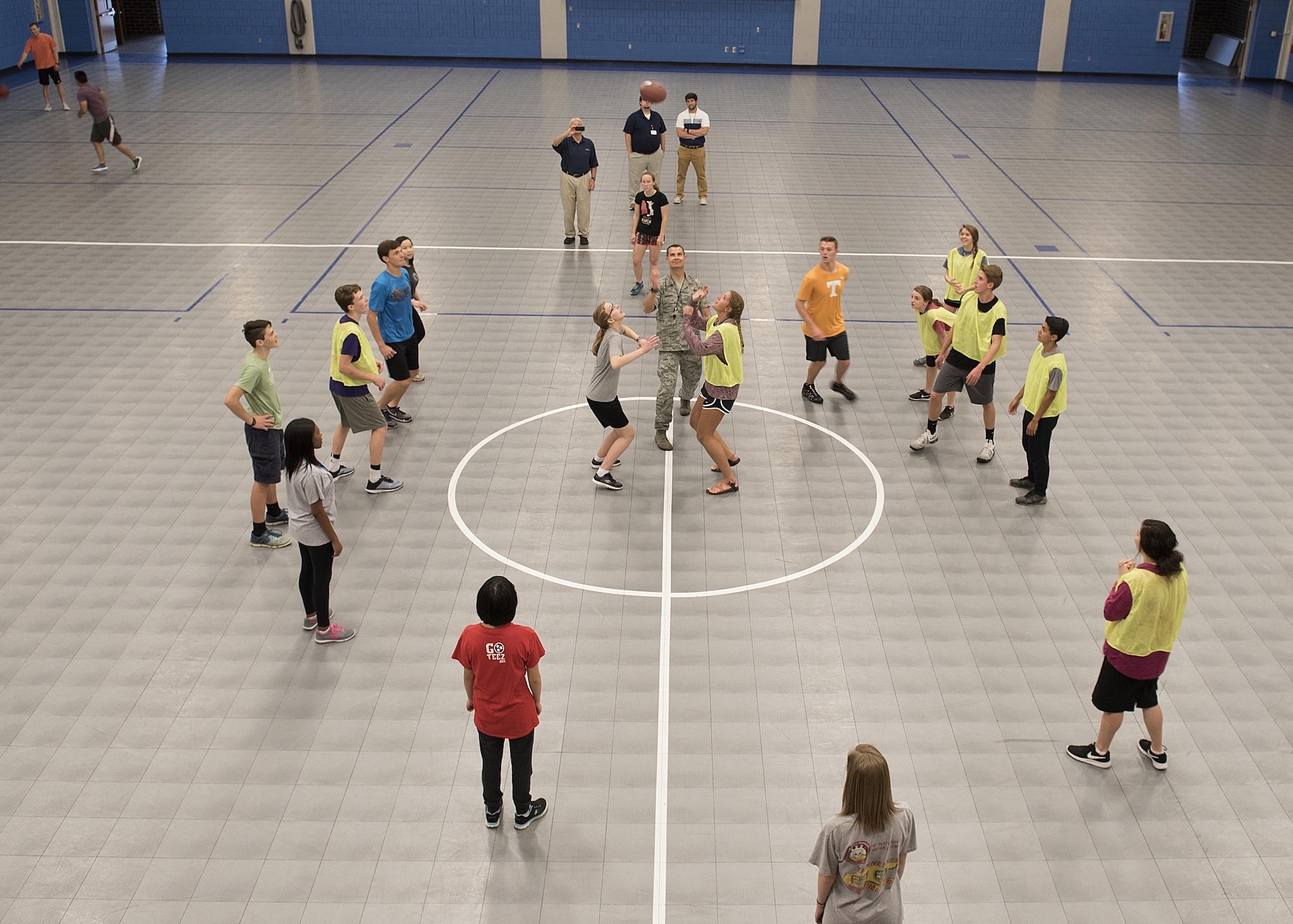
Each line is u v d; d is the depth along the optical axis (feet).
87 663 21.83
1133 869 17.58
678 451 30.45
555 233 48.65
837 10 89.30
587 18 89.61
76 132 65.41
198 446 30.14
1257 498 28.19
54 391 33.12
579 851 17.76
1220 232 50.78
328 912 16.63
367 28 90.48
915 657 22.34
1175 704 21.17
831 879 13.99
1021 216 52.80
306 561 21.97
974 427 32.07
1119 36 89.30
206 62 89.45
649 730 20.29
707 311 29.60
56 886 16.97
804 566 25.26
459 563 25.20
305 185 55.26
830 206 53.83
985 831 18.24
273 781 19.08
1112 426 32.09
